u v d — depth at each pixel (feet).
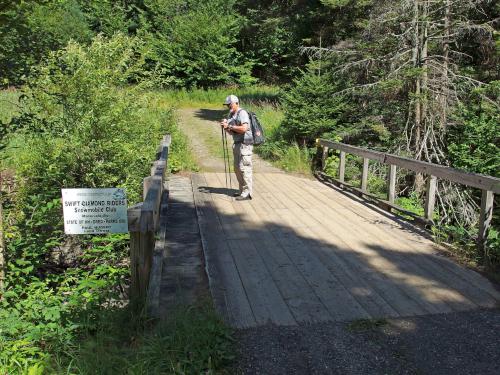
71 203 12.76
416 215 22.82
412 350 11.73
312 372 10.82
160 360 10.55
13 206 22.62
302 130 42.06
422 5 37.19
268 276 16.17
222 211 24.79
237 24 99.19
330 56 43.73
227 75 96.68
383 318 13.32
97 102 23.04
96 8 102.89
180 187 31.22
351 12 51.49
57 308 13.82
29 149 25.09
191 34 92.79
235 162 27.22
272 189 31.01
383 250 19.01
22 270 16.96
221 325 12.23
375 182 36.27
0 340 12.27
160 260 15.11
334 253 18.58
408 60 37.83
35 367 10.59
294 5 59.06
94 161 23.17
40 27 16.72
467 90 37.50
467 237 19.11
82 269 20.77
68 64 22.48
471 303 14.32
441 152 36.06
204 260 17.62
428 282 15.81
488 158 27.22
